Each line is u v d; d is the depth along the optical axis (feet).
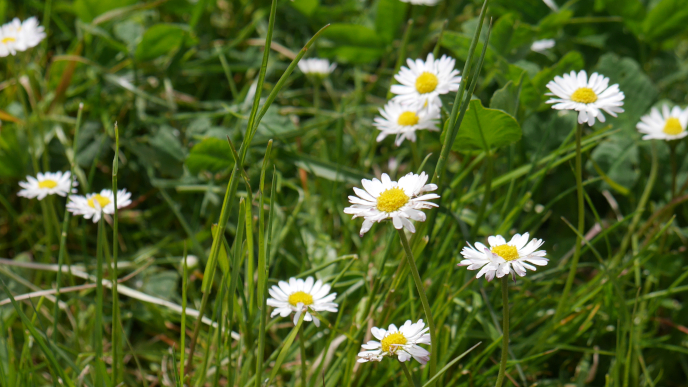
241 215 1.68
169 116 2.24
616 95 1.76
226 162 2.08
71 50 2.45
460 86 1.68
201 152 2.04
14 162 2.15
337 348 1.88
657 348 1.94
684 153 2.10
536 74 2.01
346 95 2.48
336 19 2.62
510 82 1.87
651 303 1.95
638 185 2.11
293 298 1.72
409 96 1.87
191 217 2.17
